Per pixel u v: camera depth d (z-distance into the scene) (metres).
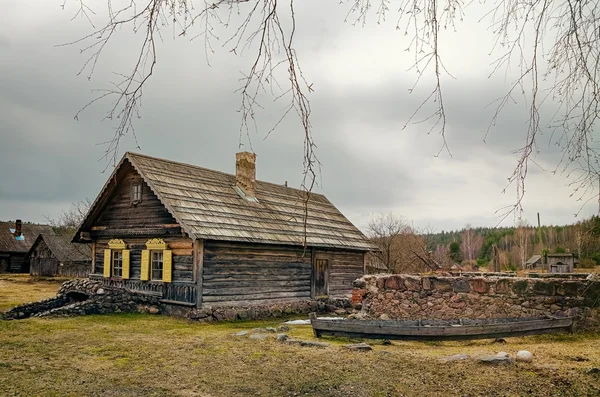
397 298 13.36
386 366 8.34
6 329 13.50
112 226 20.84
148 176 18.53
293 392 7.20
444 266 47.12
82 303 16.88
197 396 7.14
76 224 57.03
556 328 10.56
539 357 8.41
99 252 21.64
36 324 14.52
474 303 12.33
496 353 8.86
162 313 18.03
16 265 57.50
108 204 21.14
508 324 10.12
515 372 7.55
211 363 9.08
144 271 19.06
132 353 10.19
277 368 8.52
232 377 8.06
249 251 19.19
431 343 10.54
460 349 9.68
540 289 11.51
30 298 23.80
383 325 11.20
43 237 47.84
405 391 7.02
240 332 12.70
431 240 60.84
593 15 3.84
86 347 10.91
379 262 43.44
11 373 8.46
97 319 15.91
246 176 22.47
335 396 6.96
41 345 11.15
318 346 10.24
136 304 18.05
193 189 19.78
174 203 17.83
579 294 11.02
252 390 7.35
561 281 11.28
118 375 8.33
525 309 11.65
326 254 23.36
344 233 25.78
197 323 16.27
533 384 6.95
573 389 6.64
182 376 8.21
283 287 20.64
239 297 18.52
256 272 19.39
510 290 11.90
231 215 19.62
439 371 7.88
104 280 20.83
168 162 20.61
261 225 20.42
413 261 44.62
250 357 9.45
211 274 17.62
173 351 10.34
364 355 9.20
